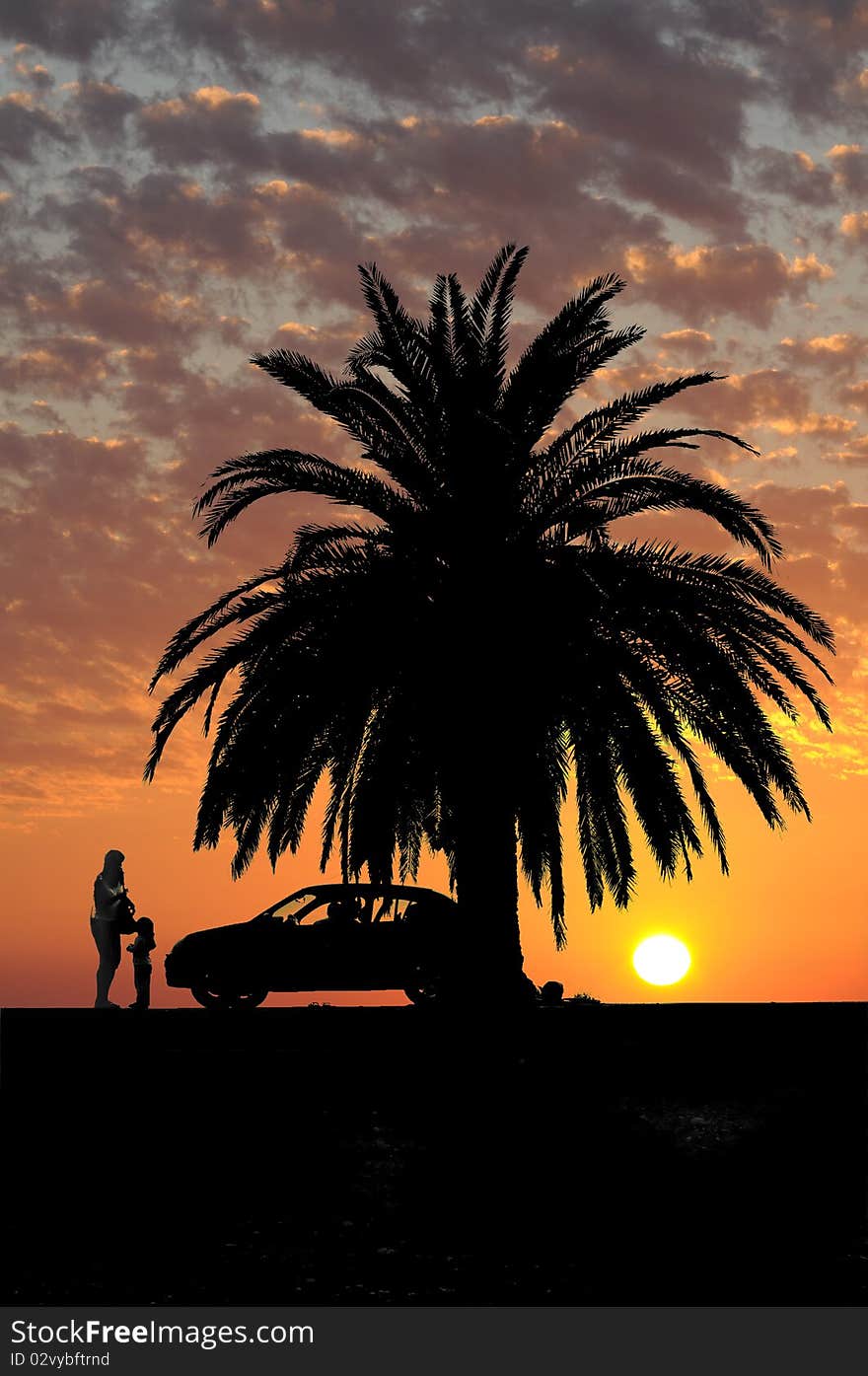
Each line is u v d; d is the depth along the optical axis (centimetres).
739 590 2323
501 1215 1494
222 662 2238
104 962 2072
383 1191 1527
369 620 2197
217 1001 2322
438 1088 1702
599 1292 1338
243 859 2423
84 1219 1468
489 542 2322
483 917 2234
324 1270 1369
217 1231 1448
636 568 2181
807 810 2242
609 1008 1869
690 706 2362
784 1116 1673
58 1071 1681
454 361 2406
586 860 2734
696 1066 1762
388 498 2353
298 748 2177
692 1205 1517
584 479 2327
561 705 2314
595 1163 1584
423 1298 1309
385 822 2222
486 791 2248
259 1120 1633
